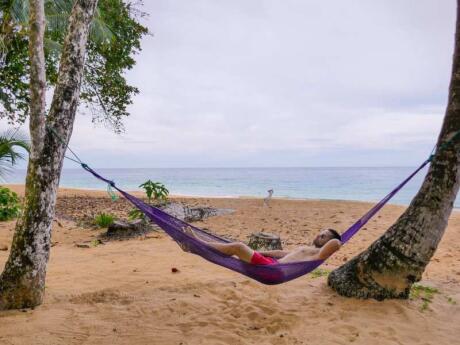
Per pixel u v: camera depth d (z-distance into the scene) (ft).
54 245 26.58
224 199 63.26
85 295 15.84
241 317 14.25
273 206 52.47
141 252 24.18
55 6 35.17
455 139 14.25
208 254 14.20
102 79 43.14
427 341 12.50
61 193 71.41
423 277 20.18
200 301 15.58
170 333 12.76
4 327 12.44
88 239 28.68
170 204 39.17
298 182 152.97
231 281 18.04
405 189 112.06
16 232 14.10
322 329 13.20
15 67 38.65
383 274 15.30
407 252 14.98
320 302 15.49
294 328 13.29
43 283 14.53
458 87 14.38
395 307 14.92
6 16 33.30
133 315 14.11
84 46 14.61
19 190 71.97
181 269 20.27
